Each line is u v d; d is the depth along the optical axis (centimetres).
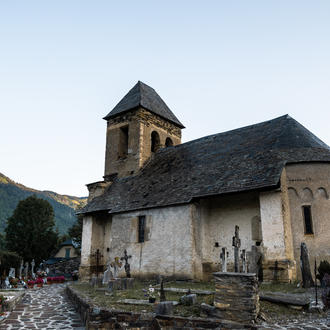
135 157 2491
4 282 2105
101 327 796
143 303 934
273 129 1934
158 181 2072
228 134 2214
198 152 2181
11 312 1097
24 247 4419
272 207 1438
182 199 1680
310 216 1511
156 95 3020
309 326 714
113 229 1991
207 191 1612
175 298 995
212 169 1833
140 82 2948
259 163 1622
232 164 1766
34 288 1998
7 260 2609
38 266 4444
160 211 1786
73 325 899
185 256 1606
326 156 1578
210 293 1006
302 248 1234
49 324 911
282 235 1380
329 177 1543
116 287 1313
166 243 1705
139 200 1952
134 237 1866
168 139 2864
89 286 1625
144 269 1756
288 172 1574
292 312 833
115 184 2452
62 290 1856
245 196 1650
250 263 1406
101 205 2211
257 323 735
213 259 1667
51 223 4744
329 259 1437
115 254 1927
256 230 1562
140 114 2591
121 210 1964
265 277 1370
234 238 1053
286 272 1323
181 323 720
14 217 4584
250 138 1991
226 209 1698
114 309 821
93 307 846
